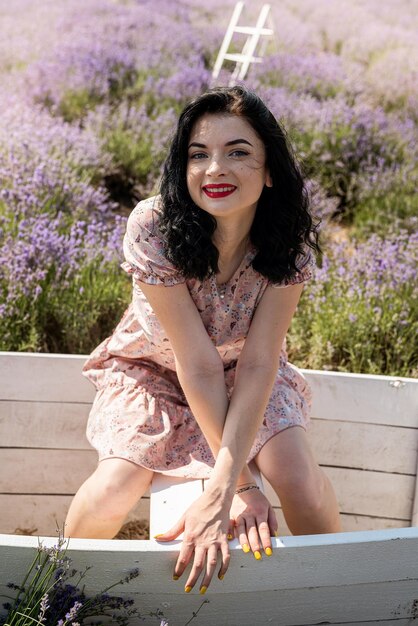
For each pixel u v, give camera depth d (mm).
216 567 1782
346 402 2539
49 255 3514
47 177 4160
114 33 6285
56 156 4562
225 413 2035
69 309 3467
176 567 1751
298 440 2150
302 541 1769
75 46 5969
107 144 5055
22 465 2535
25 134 4535
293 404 2252
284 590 1815
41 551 1691
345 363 3523
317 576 1801
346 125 5441
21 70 5883
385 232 4656
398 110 6039
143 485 2107
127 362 2324
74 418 2523
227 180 1935
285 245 2104
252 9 6660
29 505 2570
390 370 3445
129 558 1735
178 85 5773
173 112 5336
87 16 6379
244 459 1939
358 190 5043
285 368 2367
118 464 2086
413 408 2520
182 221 2008
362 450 2561
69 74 5746
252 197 1974
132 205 4934
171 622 1827
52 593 1746
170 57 6270
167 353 2229
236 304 2182
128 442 2121
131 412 2201
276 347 2127
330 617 1862
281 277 2102
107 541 1740
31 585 1701
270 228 2098
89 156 4781
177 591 1790
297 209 2100
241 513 1897
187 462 2146
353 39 6684
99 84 5742
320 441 2568
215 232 2086
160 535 1793
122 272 3826
